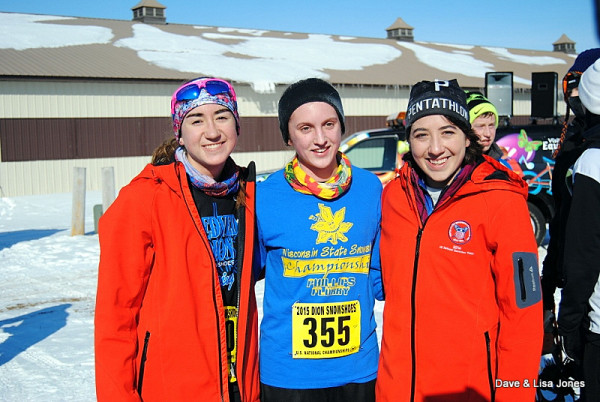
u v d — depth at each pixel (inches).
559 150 110.1
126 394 84.7
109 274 85.4
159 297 87.7
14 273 308.3
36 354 187.6
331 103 96.7
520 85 1090.7
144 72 808.9
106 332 84.7
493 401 91.4
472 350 91.0
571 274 92.4
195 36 1123.3
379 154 321.1
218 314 89.2
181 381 87.2
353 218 98.4
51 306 245.9
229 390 92.2
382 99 985.5
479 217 90.1
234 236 94.9
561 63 1382.9
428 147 93.4
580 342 97.9
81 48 882.8
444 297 91.8
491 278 92.1
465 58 1289.4
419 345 93.0
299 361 96.7
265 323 100.5
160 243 88.0
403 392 93.9
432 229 93.0
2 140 714.8
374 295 106.0
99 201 648.4
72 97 757.9
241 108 868.0
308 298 96.9
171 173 89.7
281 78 887.7
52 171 748.6
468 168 93.7
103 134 781.9
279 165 904.9
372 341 101.2
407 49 1289.4
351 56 1135.0
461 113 92.7
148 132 812.6
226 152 91.4
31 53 812.0
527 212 90.0
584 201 90.9
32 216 553.0
